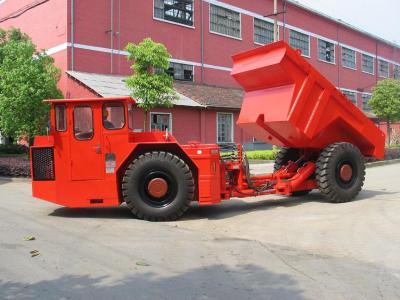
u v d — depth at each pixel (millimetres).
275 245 6316
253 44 32625
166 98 18297
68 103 8234
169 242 6543
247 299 4371
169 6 26500
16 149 23250
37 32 23625
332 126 9758
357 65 46500
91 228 7496
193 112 24406
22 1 24922
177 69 27078
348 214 8352
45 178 8328
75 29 21734
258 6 33125
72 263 5555
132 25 24125
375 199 9969
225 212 8977
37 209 9281
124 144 8219
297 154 10664
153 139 8578
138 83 17406
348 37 44844
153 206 8094
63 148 8250
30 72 16453
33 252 5996
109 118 8250
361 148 10719
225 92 28125
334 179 9531
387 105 32219
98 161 8219
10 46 17734
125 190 8102
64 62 21625
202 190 8242
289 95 8930
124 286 4762
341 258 5637
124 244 6430
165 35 26062
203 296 4465
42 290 4672
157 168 8078
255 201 10336
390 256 5668
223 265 5438
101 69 22688
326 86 9234
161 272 5203
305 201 10117
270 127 9492
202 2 28625
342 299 4332
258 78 9398
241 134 27406
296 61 8820
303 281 4832
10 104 16375
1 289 4715
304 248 6137
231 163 8953
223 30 30266
